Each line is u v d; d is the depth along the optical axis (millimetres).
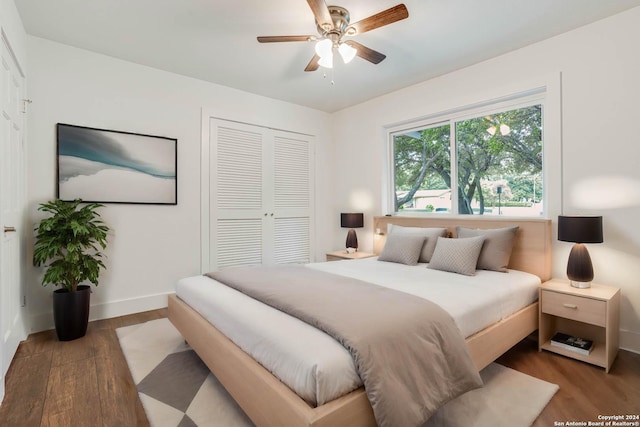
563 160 2666
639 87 2318
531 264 2742
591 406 1729
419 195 3906
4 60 1996
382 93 4031
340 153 4723
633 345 2348
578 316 2217
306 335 1386
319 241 4703
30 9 2334
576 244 2406
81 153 2918
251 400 1399
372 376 1206
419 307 1638
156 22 2504
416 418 1242
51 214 2762
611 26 2426
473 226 3143
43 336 2650
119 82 3123
